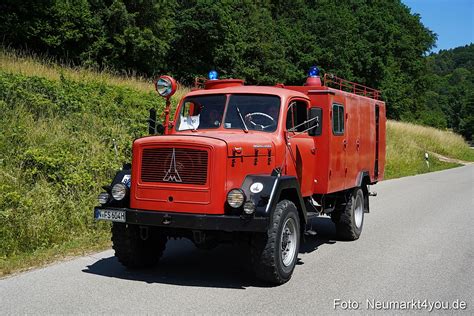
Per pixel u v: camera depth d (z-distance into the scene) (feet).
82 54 84.23
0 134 33.83
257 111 24.40
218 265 24.89
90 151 37.17
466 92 391.86
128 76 71.92
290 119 25.21
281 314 17.87
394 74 198.08
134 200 21.24
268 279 21.02
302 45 154.20
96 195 32.07
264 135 23.47
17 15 77.87
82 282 21.27
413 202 49.98
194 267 24.39
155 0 97.96
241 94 25.02
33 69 52.21
